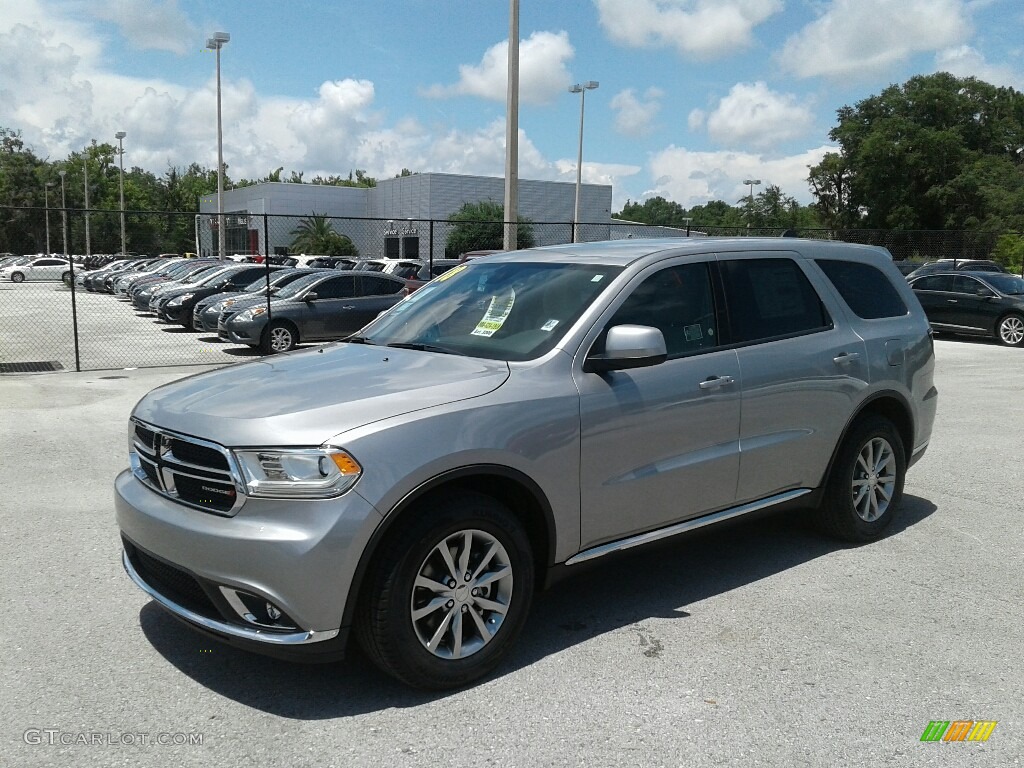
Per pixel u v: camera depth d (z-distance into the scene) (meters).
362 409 3.42
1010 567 5.04
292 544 3.16
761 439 4.66
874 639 4.06
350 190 56.78
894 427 5.47
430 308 4.76
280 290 17.14
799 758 3.08
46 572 4.86
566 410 3.82
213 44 34.50
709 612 4.38
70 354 16.28
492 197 50.66
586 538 3.99
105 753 3.10
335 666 3.79
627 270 4.32
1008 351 17.33
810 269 5.18
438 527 3.39
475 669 3.57
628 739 3.20
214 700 3.48
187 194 95.12
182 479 3.50
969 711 3.42
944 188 56.38
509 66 16.19
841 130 61.75
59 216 68.19
